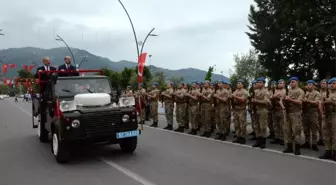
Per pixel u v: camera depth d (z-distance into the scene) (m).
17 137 12.23
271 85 11.38
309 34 25.42
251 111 11.14
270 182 6.05
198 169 7.01
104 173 6.81
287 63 30.97
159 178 6.36
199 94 12.14
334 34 24.27
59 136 7.48
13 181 6.41
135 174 6.66
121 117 7.89
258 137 9.70
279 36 29.62
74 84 8.87
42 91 10.20
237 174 6.60
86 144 7.68
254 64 38.78
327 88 8.55
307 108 9.12
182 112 13.15
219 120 11.39
